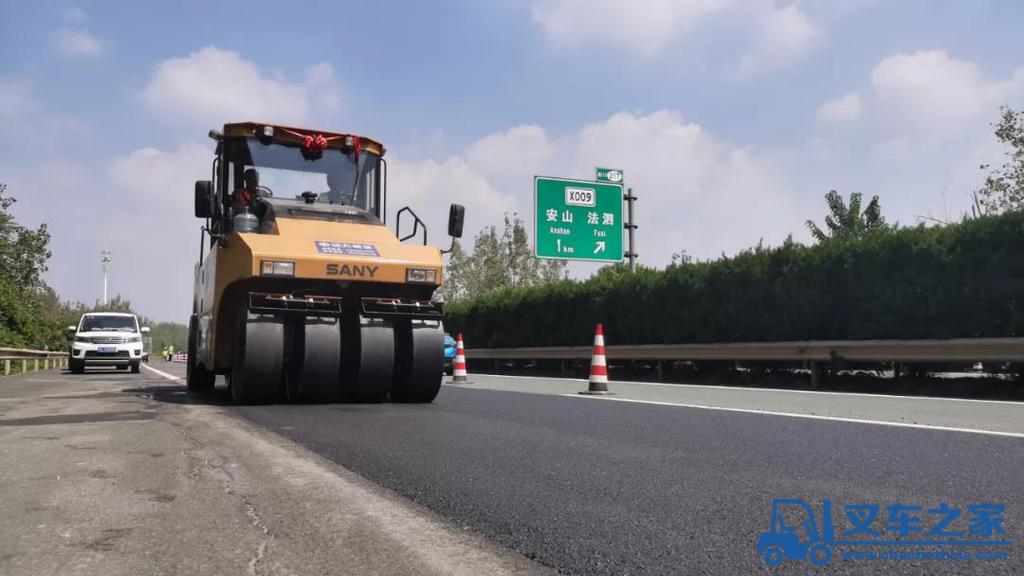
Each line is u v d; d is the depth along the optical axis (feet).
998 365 38.65
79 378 60.75
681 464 15.49
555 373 74.95
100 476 14.34
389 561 9.38
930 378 41.93
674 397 34.40
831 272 45.98
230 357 30.35
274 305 26.78
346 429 21.12
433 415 24.95
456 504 12.18
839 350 42.98
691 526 10.77
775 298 49.62
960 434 19.79
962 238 39.14
